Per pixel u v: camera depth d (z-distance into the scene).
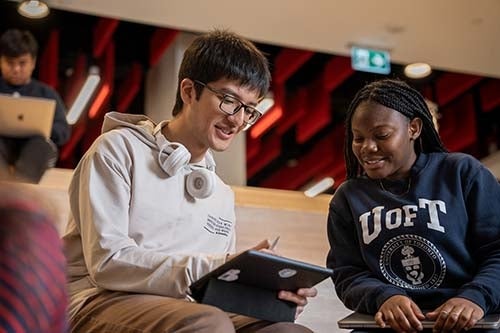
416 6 4.81
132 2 4.71
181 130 1.59
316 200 3.13
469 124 6.98
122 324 1.29
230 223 1.66
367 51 5.34
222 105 1.55
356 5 4.80
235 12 4.86
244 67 1.56
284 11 4.86
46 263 0.62
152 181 1.52
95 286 1.45
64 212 2.39
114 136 1.52
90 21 5.94
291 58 6.07
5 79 3.45
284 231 2.85
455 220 1.47
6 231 0.61
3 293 0.59
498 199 1.49
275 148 8.27
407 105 1.58
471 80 6.36
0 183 0.64
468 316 1.28
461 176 1.52
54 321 0.63
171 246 1.51
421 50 5.39
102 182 1.46
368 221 1.53
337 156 8.35
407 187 1.55
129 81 6.70
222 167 5.56
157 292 1.36
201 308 1.23
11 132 2.65
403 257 1.47
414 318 1.31
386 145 1.54
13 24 5.93
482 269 1.41
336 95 6.99
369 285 1.44
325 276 1.32
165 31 5.84
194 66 1.58
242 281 1.31
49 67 6.09
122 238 1.42
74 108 6.83
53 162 2.73
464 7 4.82
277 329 1.34
